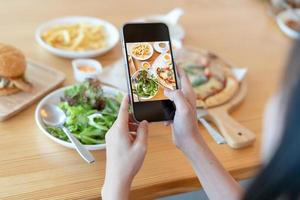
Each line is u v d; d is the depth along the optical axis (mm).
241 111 832
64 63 884
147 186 638
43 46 893
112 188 574
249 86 909
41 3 1086
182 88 672
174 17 1055
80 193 607
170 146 712
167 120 632
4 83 759
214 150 722
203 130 759
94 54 899
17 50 789
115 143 588
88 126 693
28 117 732
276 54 1050
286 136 358
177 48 952
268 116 430
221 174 608
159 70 643
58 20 985
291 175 356
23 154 657
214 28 1113
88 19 1011
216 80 875
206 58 943
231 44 1056
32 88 779
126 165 576
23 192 596
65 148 677
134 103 625
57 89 806
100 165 655
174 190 663
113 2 1149
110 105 742
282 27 1163
